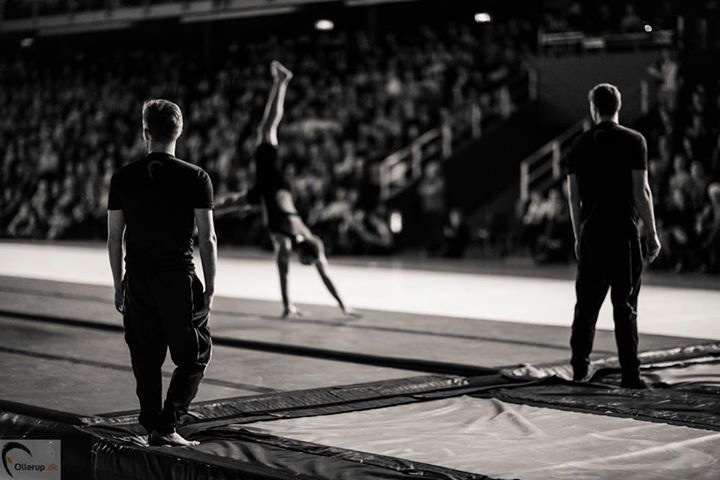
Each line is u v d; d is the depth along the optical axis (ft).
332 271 67.36
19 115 123.34
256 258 78.28
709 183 68.03
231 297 47.52
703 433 21.52
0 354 31.07
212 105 106.11
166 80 117.50
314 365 29.71
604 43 89.15
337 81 99.66
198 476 18.13
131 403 23.41
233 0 108.47
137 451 19.22
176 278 19.86
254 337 34.47
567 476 18.07
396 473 17.65
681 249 64.80
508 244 80.48
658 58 84.58
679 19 84.12
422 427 22.08
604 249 26.40
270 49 113.70
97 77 127.24
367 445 20.43
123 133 109.91
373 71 99.40
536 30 98.78
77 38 136.77
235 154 94.43
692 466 18.85
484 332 36.11
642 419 22.88
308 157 89.30
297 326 37.58
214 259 20.12
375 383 26.23
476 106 87.97
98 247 91.66
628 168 26.37
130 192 19.81
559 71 89.86
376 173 84.79
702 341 33.50
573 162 26.96
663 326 40.04
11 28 128.77
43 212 103.86
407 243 85.05
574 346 27.20
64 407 22.76
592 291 26.73
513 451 19.99
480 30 106.63
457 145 88.79
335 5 107.65
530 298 51.13
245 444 19.86
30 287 51.49
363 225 80.38
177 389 19.90
